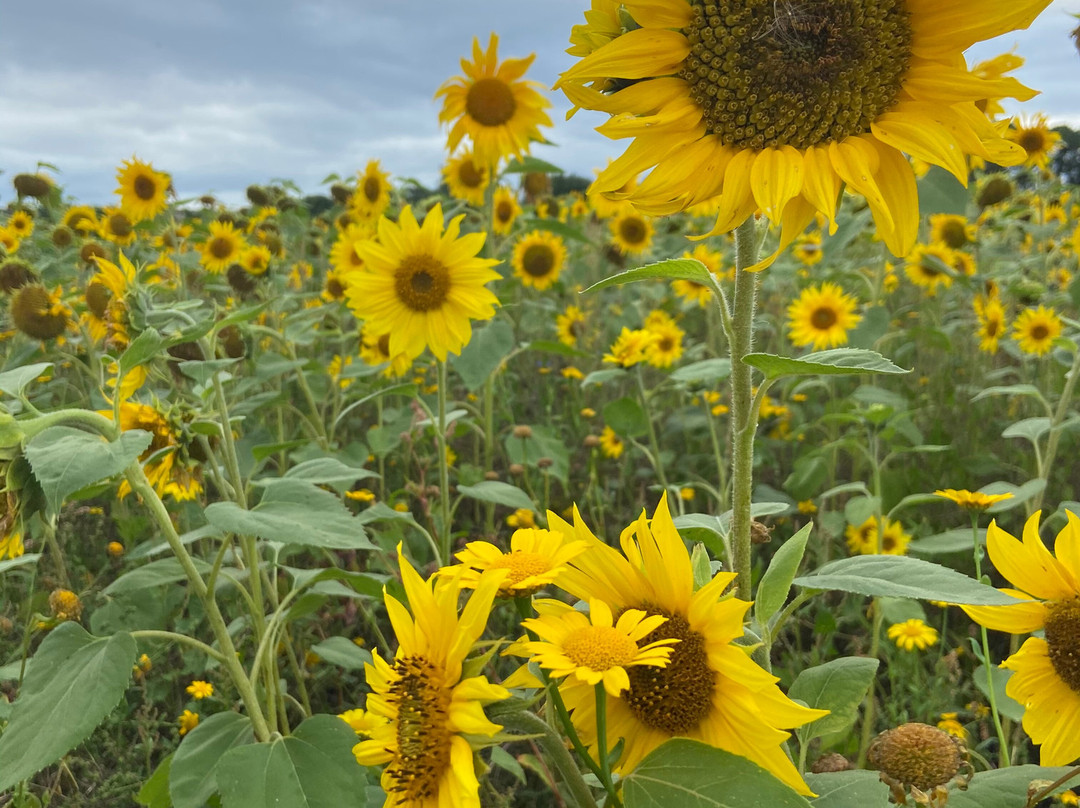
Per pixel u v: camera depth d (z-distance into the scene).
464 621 1.23
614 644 1.20
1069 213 9.53
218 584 3.54
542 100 6.02
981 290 6.87
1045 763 1.59
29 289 4.64
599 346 7.97
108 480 2.57
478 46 5.92
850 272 6.09
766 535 2.00
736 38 1.63
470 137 6.09
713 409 5.82
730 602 1.27
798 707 1.23
